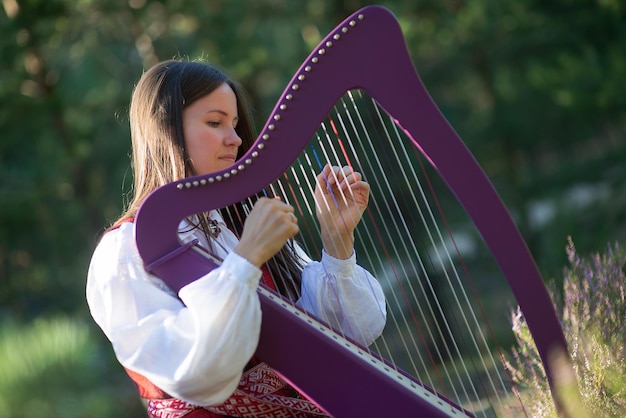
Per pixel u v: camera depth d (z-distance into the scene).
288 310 4.48
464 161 4.32
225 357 4.21
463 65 24.62
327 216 5.10
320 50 4.46
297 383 4.42
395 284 12.28
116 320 4.50
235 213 5.23
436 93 25.38
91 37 20.05
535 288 4.25
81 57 20.30
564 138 24.31
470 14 22.89
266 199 4.47
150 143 4.89
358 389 4.39
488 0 22.62
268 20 20.14
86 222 23.12
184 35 20.03
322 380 4.41
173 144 4.84
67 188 22.36
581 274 5.93
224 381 4.29
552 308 4.25
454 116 24.88
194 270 4.48
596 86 21.59
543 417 5.04
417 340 11.76
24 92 20.39
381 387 4.39
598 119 23.00
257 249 4.33
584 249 15.56
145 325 4.40
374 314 5.15
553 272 14.12
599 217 19.12
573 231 16.19
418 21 22.64
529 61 23.77
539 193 22.89
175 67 4.96
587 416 4.48
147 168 4.93
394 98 4.43
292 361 4.42
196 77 4.90
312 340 4.43
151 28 19.92
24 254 23.44
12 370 14.79
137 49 20.53
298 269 5.34
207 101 4.88
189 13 19.81
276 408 4.72
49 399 14.70
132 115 5.01
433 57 24.64
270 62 19.58
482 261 21.47
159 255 4.49
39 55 20.02
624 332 5.34
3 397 14.38
